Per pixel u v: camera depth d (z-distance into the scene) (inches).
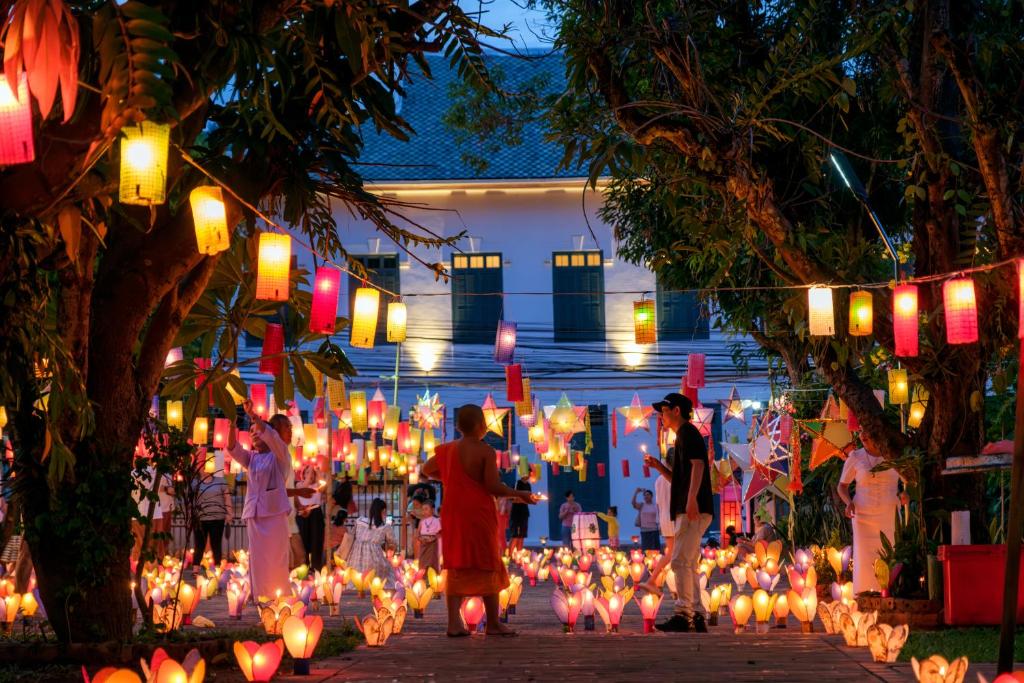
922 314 378.9
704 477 335.6
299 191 264.1
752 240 414.3
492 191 1172.5
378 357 1155.9
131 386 275.7
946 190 370.0
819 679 215.2
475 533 306.2
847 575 509.0
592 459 1151.0
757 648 271.7
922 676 170.9
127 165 167.3
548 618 404.5
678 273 627.2
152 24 153.5
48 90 144.8
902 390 410.3
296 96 258.7
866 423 390.9
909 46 376.2
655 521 946.1
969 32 365.1
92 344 270.4
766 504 751.7
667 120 370.9
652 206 622.5
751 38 418.6
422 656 262.1
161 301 284.4
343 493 610.5
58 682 239.5
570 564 655.1
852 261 396.8
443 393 1159.6
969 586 327.3
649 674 224.4
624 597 333.4
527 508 874.1
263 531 356.5
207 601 494.9
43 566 268.7
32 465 266.2
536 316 1168.8
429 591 389.4
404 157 1175.0
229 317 354.3
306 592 399.2
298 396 1119.0
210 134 262.8
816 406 637.9
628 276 1165.7
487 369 1162.6
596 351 1164.5
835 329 388.5
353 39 224.1
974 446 372.2
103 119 159.2
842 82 368.8
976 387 370.6
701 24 406.9
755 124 375.6
